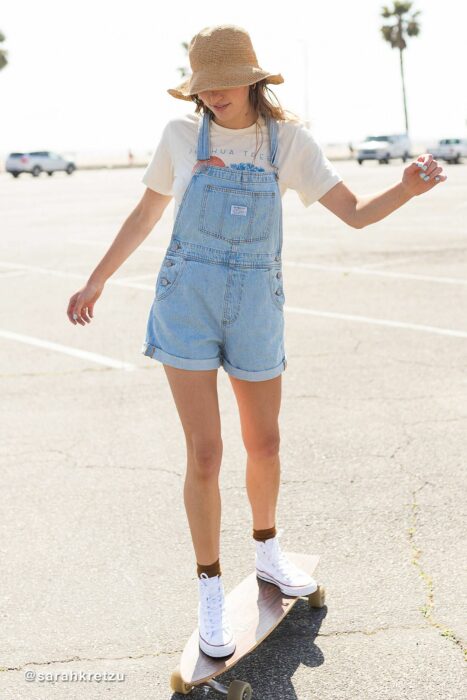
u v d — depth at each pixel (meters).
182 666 2.74
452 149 46.19
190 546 3.78
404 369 6.33
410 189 2.72
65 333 7.82
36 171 44.62
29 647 3.05
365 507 4.07
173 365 2.79
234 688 2.64
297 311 8.40
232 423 5.34
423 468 4.52
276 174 2.81
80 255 12.95
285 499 4.19
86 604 3.32
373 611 3.19
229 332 2.81
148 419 5.46
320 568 3.52
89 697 2.77
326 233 14.73
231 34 2.68
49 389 6.15
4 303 9.31
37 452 4.94
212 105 2.71
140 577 3.52
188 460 2.86
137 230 3.02
